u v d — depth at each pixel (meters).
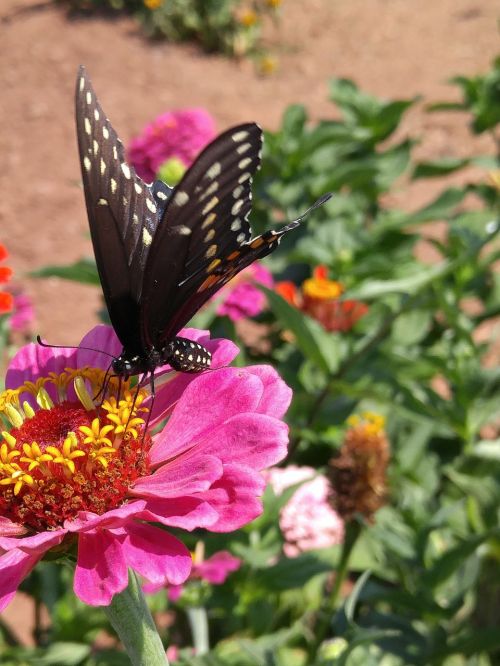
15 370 0.26
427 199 0.85
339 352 0.41
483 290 0.54
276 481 0.39
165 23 1.19
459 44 1.23
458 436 0.47
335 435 0.44
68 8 1.24
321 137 0.51
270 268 0.50
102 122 0.23
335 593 0.37
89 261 0.44
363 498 0.36
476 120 0.61
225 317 0.40
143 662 0.22
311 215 0.51
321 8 1.37
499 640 0.34
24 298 0.47
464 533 0.40
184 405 0.24
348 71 1.17
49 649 0.38
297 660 0.39
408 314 0.46
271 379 0.24
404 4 1.38
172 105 1.05
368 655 0.30
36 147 0.96
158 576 0.21
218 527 0.21
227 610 0.36
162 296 0.25
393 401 0.39
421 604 0.34
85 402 0.24
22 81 1.08
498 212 0.53
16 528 0.23
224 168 0.24
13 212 0.86
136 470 0.23
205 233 0.25
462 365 0.43
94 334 0.26
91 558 0.21
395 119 0.54
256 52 1.20
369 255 0.47
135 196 0.25
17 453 0.23
